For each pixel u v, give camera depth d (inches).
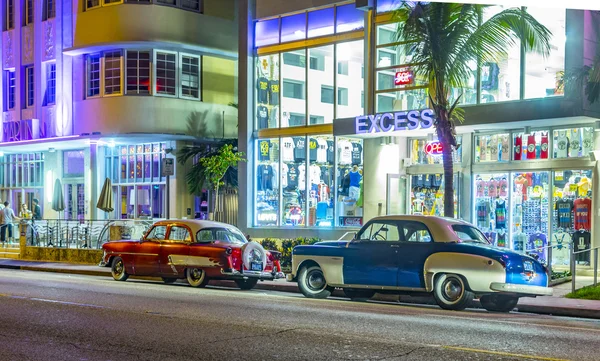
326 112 1067.9
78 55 1334.9
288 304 599.2
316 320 498.9
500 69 861.8
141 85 1279.5
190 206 1288.1
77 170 1413.6
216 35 1323.8
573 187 845.8
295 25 1107.3
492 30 740.0
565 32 785.6
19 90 1457.9
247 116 1143.6
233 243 783.1
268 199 1129.4
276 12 1123.3
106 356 375.9
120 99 1277.1
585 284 760.3
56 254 1128.2
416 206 976.9
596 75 734.5
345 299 696.4
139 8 1257.4
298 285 693.9
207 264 761.6
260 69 1147.3
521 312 622.5
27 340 420.8
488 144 909.8
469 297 594.6
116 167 1374.3
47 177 1451.8
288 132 1106.1
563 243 832.3
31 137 1393.9
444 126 757.9
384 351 385.7
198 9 1311.5
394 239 642.2
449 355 375.6
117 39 1258.0
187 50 1291.8
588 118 797.2
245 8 1151.6
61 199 1291.8
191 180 1266.0
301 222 1091.9
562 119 805.2
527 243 874.8
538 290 590.2
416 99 943.0
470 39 741.3
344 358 367.9
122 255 829.8
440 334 442.6
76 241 1149.7
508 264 581.9
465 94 884.6
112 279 879.1
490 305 627.2
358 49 1034.1
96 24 1279.5
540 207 869.2
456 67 748.0
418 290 614.9
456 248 600.4
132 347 398.3
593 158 815.1
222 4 1339.8
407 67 944.9
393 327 469.1
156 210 1312.7
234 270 753.6
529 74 840.9
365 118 941.2
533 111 805.9
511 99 852.0
